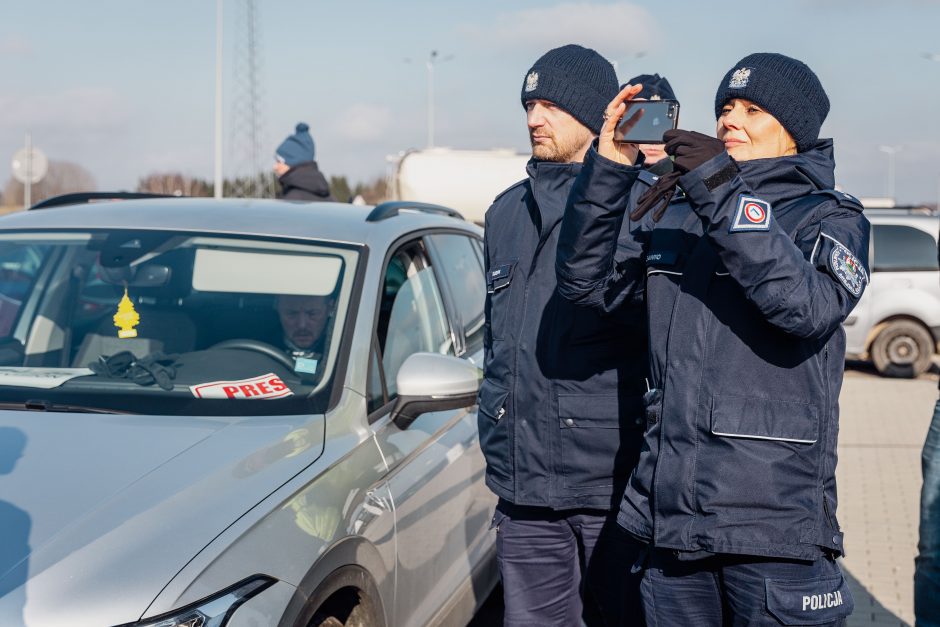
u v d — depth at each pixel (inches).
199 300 142.0
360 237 153.2
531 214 129.7
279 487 107.8
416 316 156.6
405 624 129.6
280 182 374.0
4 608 85.9
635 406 123.1
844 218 98.7
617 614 130.1
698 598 102.6
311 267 145.9
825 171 103.0
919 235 541.3
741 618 99.1
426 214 181.5
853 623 195.8
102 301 143.4
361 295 142.2
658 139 101.0
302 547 104.3
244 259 147.6
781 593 96.1
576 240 107.5
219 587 93.4
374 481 123.0
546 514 130.3
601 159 102.1
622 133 102.0
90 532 93.8
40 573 88.9
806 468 95.7
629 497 103.3
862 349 545.3
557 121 126.3
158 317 140.3
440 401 135.3
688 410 97.1
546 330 124.3
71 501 98.1
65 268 148.4
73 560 90.5
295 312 139.3
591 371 122.9
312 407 125.0
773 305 90.7
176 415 120.9
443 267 174.7
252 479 107.0
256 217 158.6
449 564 146.7
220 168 1135.0
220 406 123.4
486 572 163.2
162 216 159.2
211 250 149.1
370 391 133.6
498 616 190.2
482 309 186.7
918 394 491.2
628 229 116.5
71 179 1792.6
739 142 103.6
